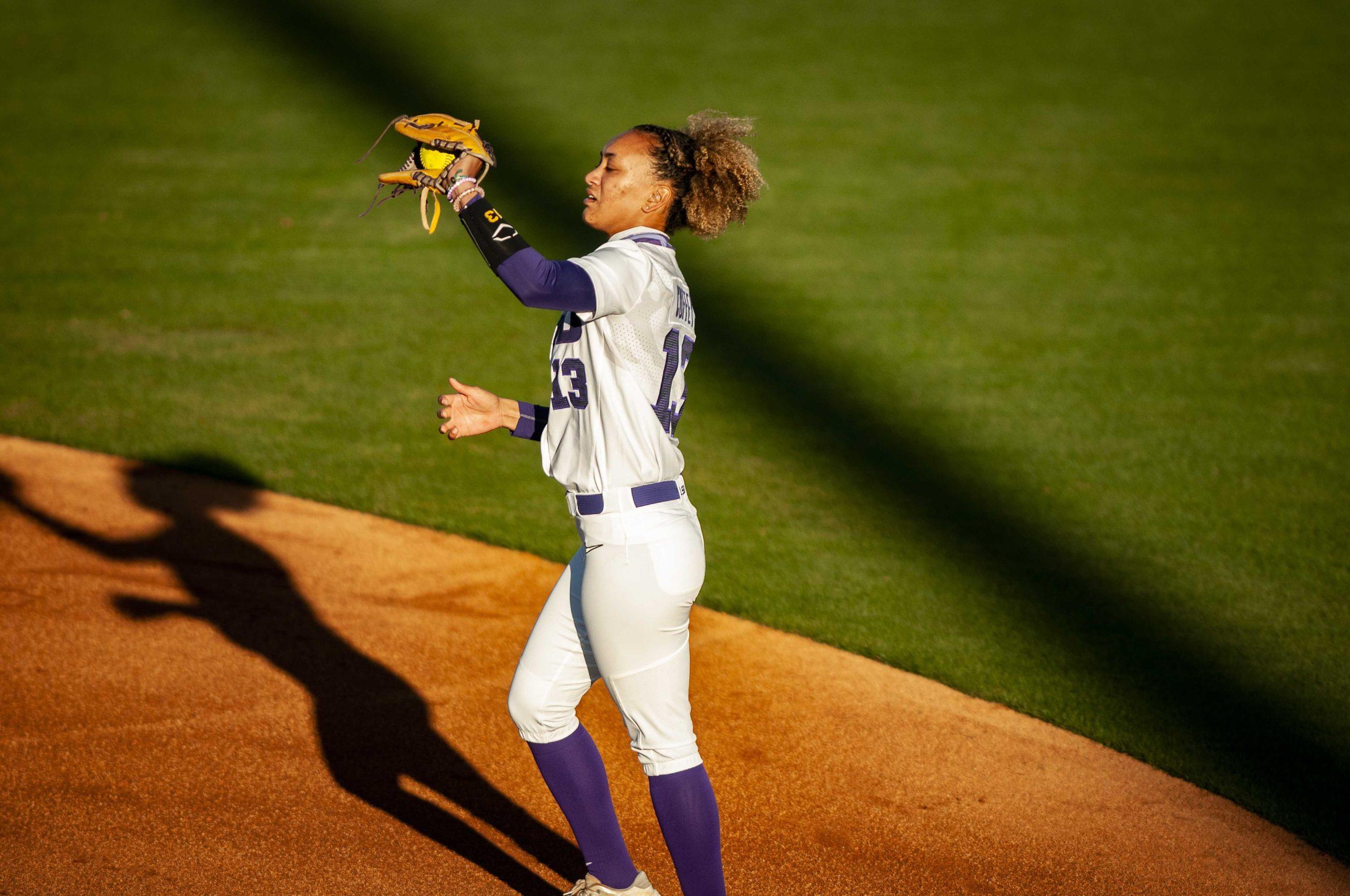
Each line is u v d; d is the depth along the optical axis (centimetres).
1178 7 7200
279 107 4816
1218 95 5478
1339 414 2516
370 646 1623
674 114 4944
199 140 4409
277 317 2952
